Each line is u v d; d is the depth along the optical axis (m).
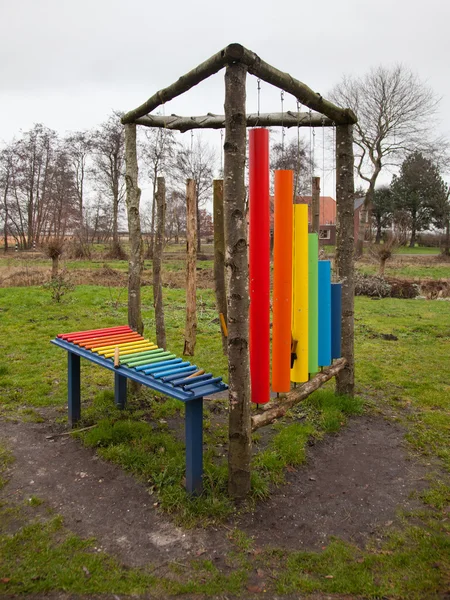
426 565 2.55
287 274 3.45
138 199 4.78
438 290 15.57
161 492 3.15
